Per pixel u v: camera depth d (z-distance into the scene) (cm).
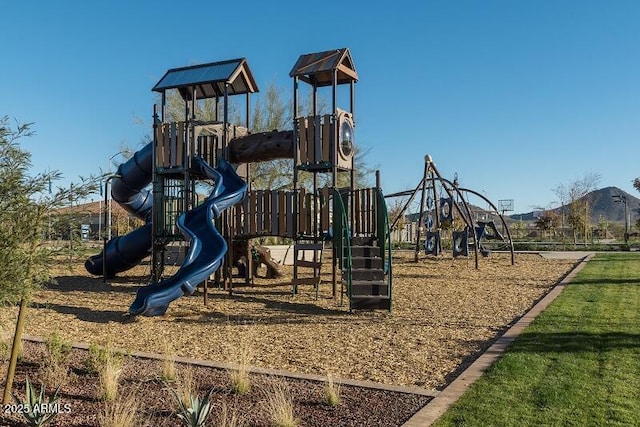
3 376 559
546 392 496
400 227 3809
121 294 1352
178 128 1448
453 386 529
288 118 2848
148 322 952
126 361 635
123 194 1738
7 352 625
